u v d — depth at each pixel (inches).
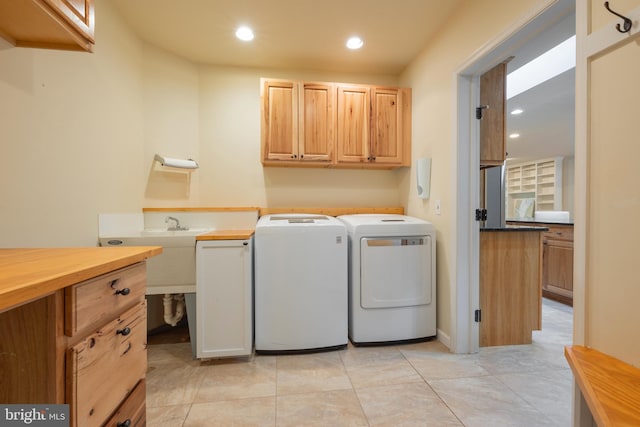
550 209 260.5
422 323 84.9
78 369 25.4
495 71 86.8
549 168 260.5
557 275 126.1
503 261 83.0
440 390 61.7
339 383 64.3
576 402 41.8
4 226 45.3
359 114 98.2
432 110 88.4
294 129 94.5
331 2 72.8
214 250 72.1
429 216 90.8
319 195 110.0
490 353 78.5
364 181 112.7
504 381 65.1
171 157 95.3
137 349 35.9
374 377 66.7
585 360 36.4
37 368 24.0
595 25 40.8
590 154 41.1
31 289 20.4
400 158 101.4
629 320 36.6
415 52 96.2
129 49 82.0
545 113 137.7
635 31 35.5
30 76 50.0
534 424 51.9
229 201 104.7
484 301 82.4
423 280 84.7
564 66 96.5
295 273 77.4
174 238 70.9
